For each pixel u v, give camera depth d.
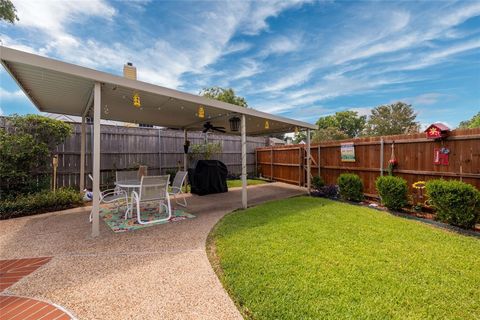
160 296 2.16
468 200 3.89
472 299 2.12
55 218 4.73
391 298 2.12
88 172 7.54
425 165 5.14
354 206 5.72
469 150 4.41
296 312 1.94
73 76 3.40
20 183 5.72
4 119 5.86
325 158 8.16
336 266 2.67
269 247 3.17
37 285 2.32
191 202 6.39
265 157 12.27
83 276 2.49
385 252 3.03
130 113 6.37
